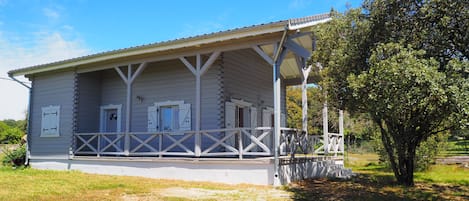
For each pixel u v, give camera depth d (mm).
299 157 8766
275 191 6930
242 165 7930
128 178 9070
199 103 8703
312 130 22234
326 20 8219
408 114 6766
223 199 6121
